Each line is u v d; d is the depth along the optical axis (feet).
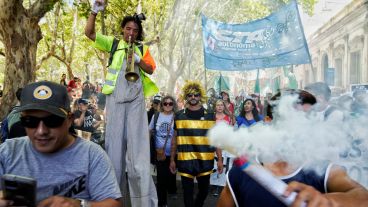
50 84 6.55
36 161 6.77
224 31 27.48
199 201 17.31
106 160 7.14
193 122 16.80
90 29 13.70
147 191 14.02
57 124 6.42
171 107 19.85
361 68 44.98
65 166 6.82
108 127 13.98
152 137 20.11
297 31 25.91
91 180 6.95
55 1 43.24
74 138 7.13
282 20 26.22
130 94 13.78
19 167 6.73
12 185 4.90
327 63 55.42
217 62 27.73
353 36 46.96
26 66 42.42
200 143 16.66
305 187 3.91
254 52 27.09
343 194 4.65
